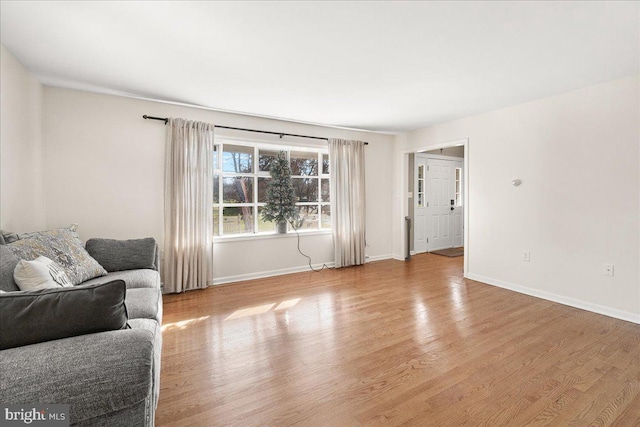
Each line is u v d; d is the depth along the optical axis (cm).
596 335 258
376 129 516
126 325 131
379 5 181
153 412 132
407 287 398
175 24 201
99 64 262
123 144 347
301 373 204
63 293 116
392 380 196
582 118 318
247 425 158
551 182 345
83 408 101
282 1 177
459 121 446
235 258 426
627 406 171
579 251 324
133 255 282
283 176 449
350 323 285
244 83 305
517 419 162
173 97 347
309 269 488
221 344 245
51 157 313
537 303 338
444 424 158
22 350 104
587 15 190
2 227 228
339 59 252
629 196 288
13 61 245
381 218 564
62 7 183
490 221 409
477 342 247
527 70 274
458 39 220
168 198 362
